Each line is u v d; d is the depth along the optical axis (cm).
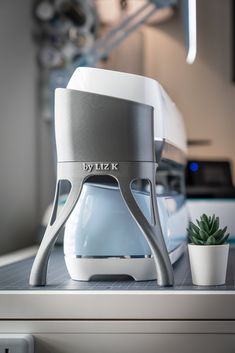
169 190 176
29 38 243
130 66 239
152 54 241
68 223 103
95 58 224
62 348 90
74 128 93
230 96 237
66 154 94
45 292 90
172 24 239
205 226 98
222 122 237
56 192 97
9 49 223
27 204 238
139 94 99
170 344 88
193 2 138
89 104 92
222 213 180
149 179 94
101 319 89
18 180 228
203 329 88
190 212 180
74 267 102
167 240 112
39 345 90
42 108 246
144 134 93
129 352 89
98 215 101
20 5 235
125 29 239
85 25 240
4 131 216
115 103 92
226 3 236
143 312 89
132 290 90
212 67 238
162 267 94
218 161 217
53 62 244
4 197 215
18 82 230
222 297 87
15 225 225
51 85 229
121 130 92
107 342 89
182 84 239
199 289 92
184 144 161
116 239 100
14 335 89
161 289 92
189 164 215
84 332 89
